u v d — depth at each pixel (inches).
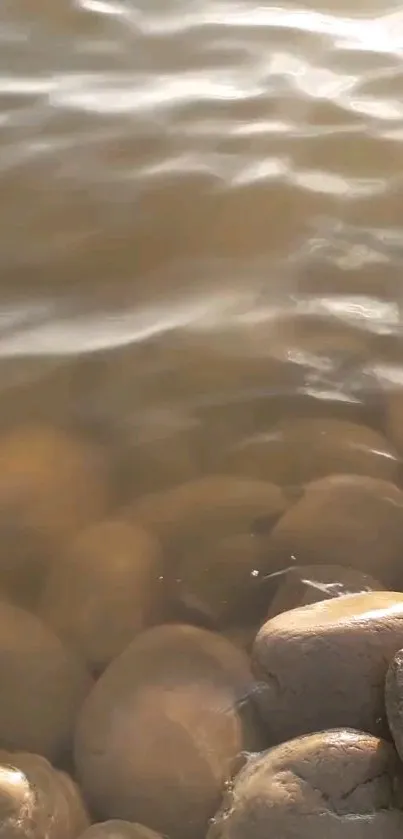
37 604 33.5
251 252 47.4
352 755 26.1
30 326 43.5
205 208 49.4
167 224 48.6
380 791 25.6
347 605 30.7
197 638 32.0
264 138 54.0
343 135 54.4
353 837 24.7
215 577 34.6
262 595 33.9
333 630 28.7
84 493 37.3
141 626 32.9
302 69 60.0
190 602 33.8
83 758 28.7
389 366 42.2
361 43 62.4
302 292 45.4
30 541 35.6
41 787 27.6
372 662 28.1
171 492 37.5
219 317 44.0
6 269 46.0
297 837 24.7
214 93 57.6
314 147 53.6
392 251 47.6
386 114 56.1
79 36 62.2
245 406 40.6
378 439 39.3
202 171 51.5
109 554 34.8
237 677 30.1
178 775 27.7
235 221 48.8
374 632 28.5
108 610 33.2
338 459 38.5
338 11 65.7
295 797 25.3
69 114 55.4
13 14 63.3
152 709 29.2
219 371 41.8
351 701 28.0
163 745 28.3
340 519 35.9
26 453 38.2
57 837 26.5
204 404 40.6
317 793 25.5
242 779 27.0
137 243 47.6
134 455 38.8
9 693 30.4
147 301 44.9
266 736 28.6
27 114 55.4
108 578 34.0
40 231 48.0
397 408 40.3
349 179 51.6
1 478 37.2
